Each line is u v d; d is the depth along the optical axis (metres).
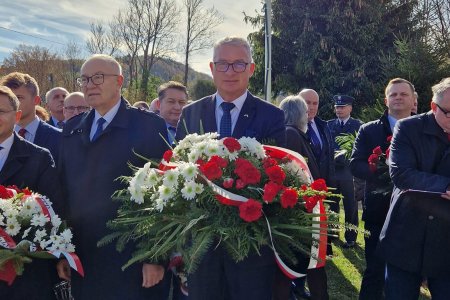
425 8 14.89
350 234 5.34
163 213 1.95
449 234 2.37
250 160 2.02
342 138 5.09
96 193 2.38
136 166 2.42
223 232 1.76
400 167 2.41
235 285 2.03
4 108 2.27
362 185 5.41
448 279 2.40
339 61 15.34
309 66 15.08
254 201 1.80
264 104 2.49
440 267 2.38
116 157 2.40
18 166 2.34
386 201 3.11
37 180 2.39
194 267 1.85
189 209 1.93
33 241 2.08
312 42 15.36
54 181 2.42
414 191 2.37
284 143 2.42
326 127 4.45
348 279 4.31
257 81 17.17
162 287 2.54
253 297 2.01
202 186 1.88
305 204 1.98
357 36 14.96
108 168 2.39
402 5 15.34
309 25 15.24
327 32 15.33
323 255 2.07
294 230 1.96
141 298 2.36
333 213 2.19
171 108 3.92
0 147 2.32
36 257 2.18
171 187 1.90
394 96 3.30
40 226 2.13
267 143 2.34
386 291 2.60
